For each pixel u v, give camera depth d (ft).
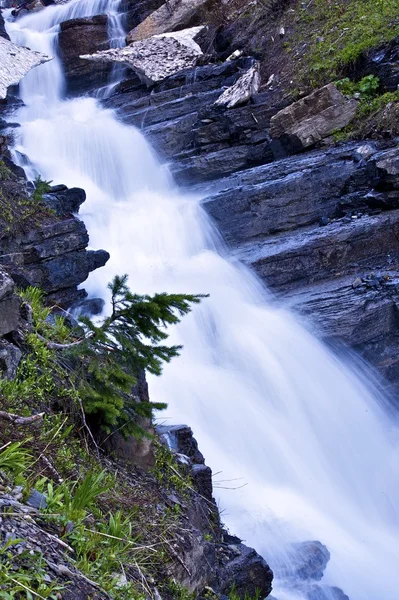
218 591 15.75
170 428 19.62
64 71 67.77
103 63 66.85
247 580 16.72
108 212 41.27
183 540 14.43
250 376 32.63
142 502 14.67
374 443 33.73
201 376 30.71
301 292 37.50
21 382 15.23
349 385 34.65
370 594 23.18
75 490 13.24
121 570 11.57
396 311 36.45
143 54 61.77
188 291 35.24
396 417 36.04
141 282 36.09
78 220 28.27
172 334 32.58
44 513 10.92
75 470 13.84
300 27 58.90
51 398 15.51
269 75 57.00
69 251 27.76
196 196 45.85
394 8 54.90
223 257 40.19
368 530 28.22
